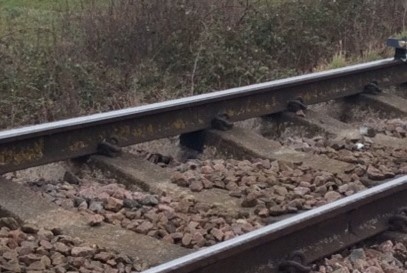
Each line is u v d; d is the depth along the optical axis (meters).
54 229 4.83
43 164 5.43
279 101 6.65
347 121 7.25
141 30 8.28
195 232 4.88
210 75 8.16
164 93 7.75
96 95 7.59
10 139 5.26
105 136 5.72
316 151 6.11
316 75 6.89
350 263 4.80
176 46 8.30
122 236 4.84
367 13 9.67
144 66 8.08
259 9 8.97
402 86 7.85
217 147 6.11
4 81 7.30
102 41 8.16
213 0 8.74
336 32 9.41
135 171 5.54
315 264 4.76
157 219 5.02
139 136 5.86
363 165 5.82
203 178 5.51
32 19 9.00
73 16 8.41
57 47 7.79
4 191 5.09
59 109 7.26
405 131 6.59
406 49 7.70
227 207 5.22
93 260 4.62
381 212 5.10
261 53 8.66
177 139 6.23
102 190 5.31
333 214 4.81
